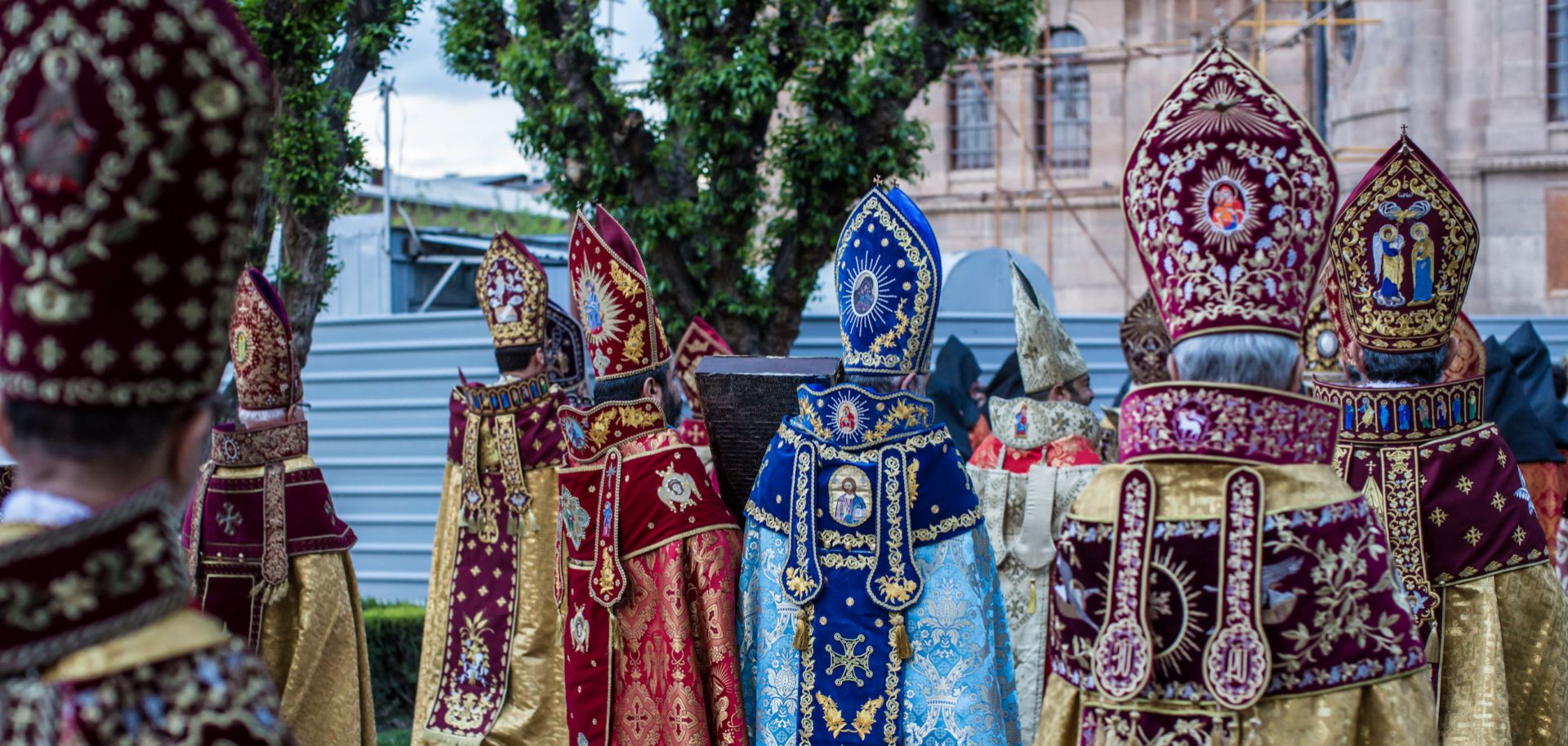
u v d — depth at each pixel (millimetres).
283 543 4531
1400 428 3252
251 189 1485
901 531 3516
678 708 3680
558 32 8898
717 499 3867
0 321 1440
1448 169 19922
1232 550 2281
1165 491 2355
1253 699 2232
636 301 3900
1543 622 3176
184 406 1485
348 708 4605
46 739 1367
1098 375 12039
